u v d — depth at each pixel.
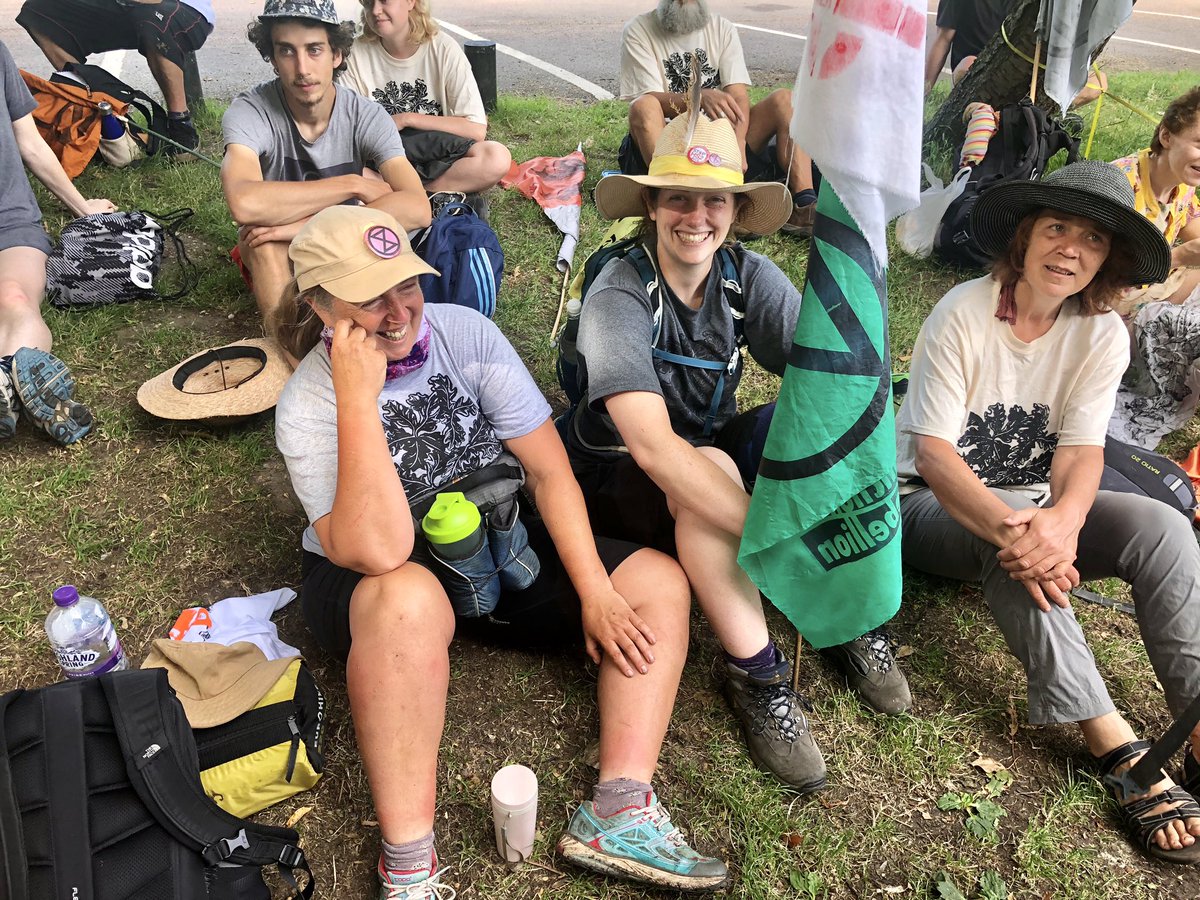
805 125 1.83
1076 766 2.33
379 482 1.96
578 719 2.40
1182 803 2.12
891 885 2.06
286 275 3.63
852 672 2.49
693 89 2.15
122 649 2.48
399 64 4.66
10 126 3.72
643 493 2.46
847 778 2.29
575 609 2.31
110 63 8.06
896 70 1.73
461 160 4.50
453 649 2.57
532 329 4.01
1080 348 2.35
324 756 2.27
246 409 3.23
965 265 4.54
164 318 3.98
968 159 4.48
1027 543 2.25
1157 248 2.10
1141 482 2.75
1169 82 8.35
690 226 2.18
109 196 4.92
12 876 1.50
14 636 2.53
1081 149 5.72
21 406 3.19
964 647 2.68
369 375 1.97
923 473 2.45
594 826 2.00
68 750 1.61
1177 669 2.22
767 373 3.80
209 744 2.05
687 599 2.26
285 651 2.45
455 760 2.28
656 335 2.33
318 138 3.79
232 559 2.83
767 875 2.06
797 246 4.72
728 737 2.36
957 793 2.26
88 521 2.92
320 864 2.04
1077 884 2.07
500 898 1.99
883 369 1.98
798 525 2.08
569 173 5.19
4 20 9.66
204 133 6.11
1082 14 4.62
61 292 3.90
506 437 2.29
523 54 9.52
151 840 1.63
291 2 3.41
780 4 13.02
